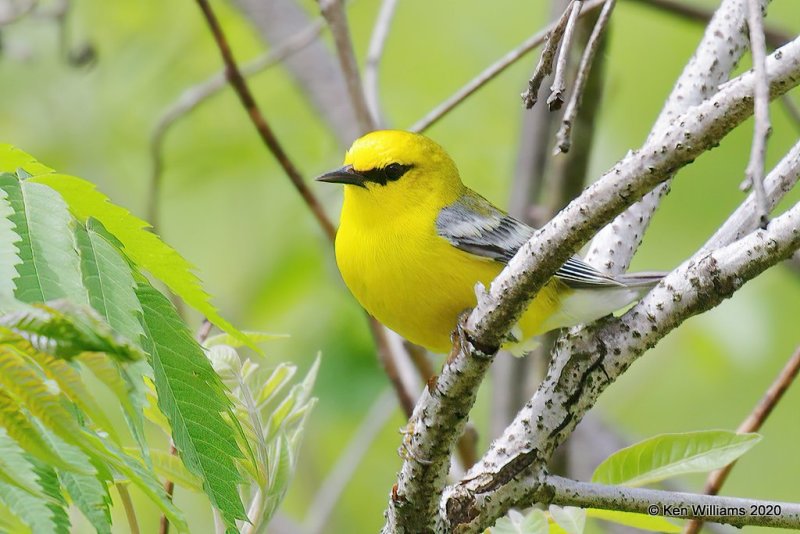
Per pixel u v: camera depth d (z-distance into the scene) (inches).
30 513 199.3
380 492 649.6
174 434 217.2
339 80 605.6
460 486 295.1
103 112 646.5
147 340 218.5
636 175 233.0
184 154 644.7
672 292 289.1
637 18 671.1
